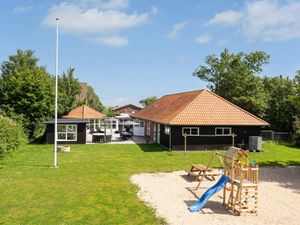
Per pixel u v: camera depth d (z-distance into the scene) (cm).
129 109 9356
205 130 3145
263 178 1934
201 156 2717
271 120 4562
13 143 2555
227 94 4912
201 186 1695
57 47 2055
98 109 7838
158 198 1445
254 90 4709
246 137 3250
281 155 2909
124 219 1147
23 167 2070
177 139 3075
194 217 1198
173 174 1997
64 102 5044
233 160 1316
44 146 3259
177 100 3984
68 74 5312
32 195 1420
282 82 4609
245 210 1272
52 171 1958
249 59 4925
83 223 1097
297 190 1648
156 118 3653
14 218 1134
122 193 1491
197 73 5397
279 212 1280
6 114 3688
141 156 2677
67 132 3519
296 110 4259
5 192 1462
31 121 3919
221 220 1173
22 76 3900
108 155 2694
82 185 1622
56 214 1182
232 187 1302
